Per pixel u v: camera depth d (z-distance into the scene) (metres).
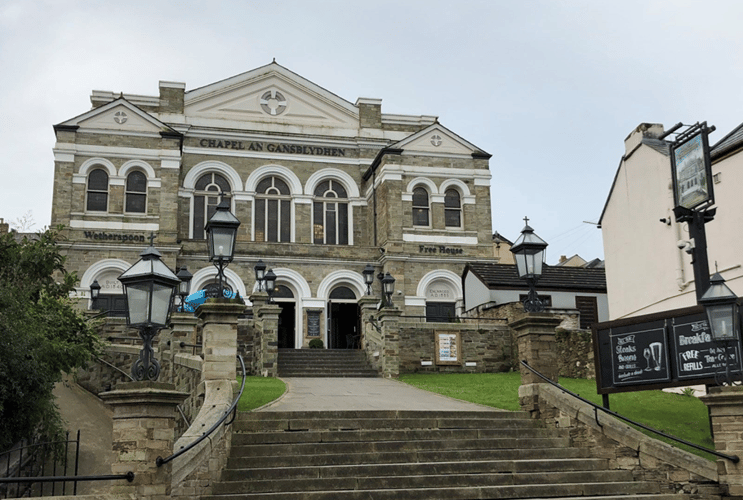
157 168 37.94
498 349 30.03
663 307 23.36
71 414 23.59
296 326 37.62
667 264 23.17
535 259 17.81
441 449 15.28
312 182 41.84
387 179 39.62
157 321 11.04
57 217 36.38
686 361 15.98
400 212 39.44
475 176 41.06
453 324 29.67
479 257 40.06
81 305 35.38
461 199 40.91
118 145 37.78
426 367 29.02
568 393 16.58
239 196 40.59
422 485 13.69
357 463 14.33
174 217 37.34
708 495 13.76
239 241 37.84
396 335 27.22
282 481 13.16
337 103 43.81
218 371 16.88
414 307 38.66
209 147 40.84
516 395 21.45
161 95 41.38
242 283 37.34
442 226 40.09
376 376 27.42
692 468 14.08
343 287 38.97
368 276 30.83
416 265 39.31
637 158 25.00
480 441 15.62
